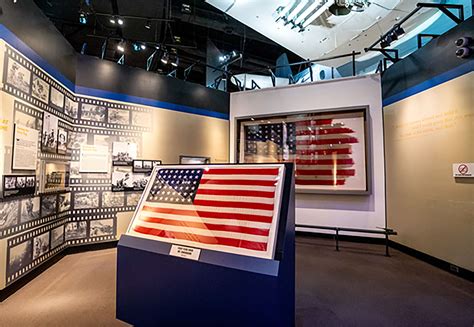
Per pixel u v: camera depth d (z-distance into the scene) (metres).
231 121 6.65
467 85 3.39
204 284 1.87
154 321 2.09
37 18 3.38
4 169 2.80
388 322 2.39
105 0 5.40
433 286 3.17
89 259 4.11
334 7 5.19
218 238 1.96
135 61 8.21
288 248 1.90
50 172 3.73
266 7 5.72
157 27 6.40
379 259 4.21
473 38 3.29
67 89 4.19
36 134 3.37
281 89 6.19
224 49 9.76
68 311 2.55
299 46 7.11
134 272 2.20
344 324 2.35
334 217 5.56
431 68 3.96
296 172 5.91
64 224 4.22
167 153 5.48
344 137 5.57
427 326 2.33
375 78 5.40
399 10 5.51
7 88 2.83
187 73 7.39
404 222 4.56
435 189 3.88
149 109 5.27
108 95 4.78
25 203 3.17
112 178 4.77
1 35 2.75
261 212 1.94
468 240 3.36
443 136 3.73
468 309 2.63
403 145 4.59
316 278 3.42
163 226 2.24
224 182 2.22
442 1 5.39
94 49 7.75
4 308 2.61
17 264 3.02
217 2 5.67
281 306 1.69
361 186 5.35
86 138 4.53
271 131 6.24
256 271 1.69
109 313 2.52
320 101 5.82
